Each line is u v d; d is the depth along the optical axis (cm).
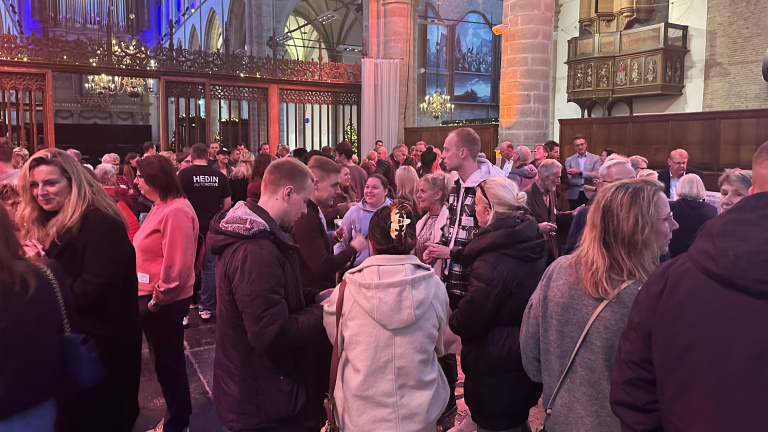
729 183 311
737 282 108
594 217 163
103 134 2127
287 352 190
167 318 283
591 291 159
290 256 196
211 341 460
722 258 111
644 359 127
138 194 671
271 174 202
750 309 108
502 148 755
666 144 995
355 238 276
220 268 189
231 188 609
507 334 227
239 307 180
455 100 2636
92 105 2272
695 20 1574
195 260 301
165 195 279
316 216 269
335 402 182
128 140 2169
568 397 165
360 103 1367
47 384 157
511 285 222
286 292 191
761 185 166
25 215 213
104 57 1049
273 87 1240
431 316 179
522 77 1006
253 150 1792
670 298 119
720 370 109
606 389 157
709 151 934
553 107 2088
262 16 2028
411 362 173
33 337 150
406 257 184
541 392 236
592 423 158
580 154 784
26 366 149
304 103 1300
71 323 187
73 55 1025
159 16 2998
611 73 1675
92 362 191
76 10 2511
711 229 118
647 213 154
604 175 345
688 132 962
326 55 2855
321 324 192
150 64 1090
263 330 176
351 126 1369
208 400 354
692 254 120
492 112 2748
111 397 205
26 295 149
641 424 125
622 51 1644
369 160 859
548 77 1017
